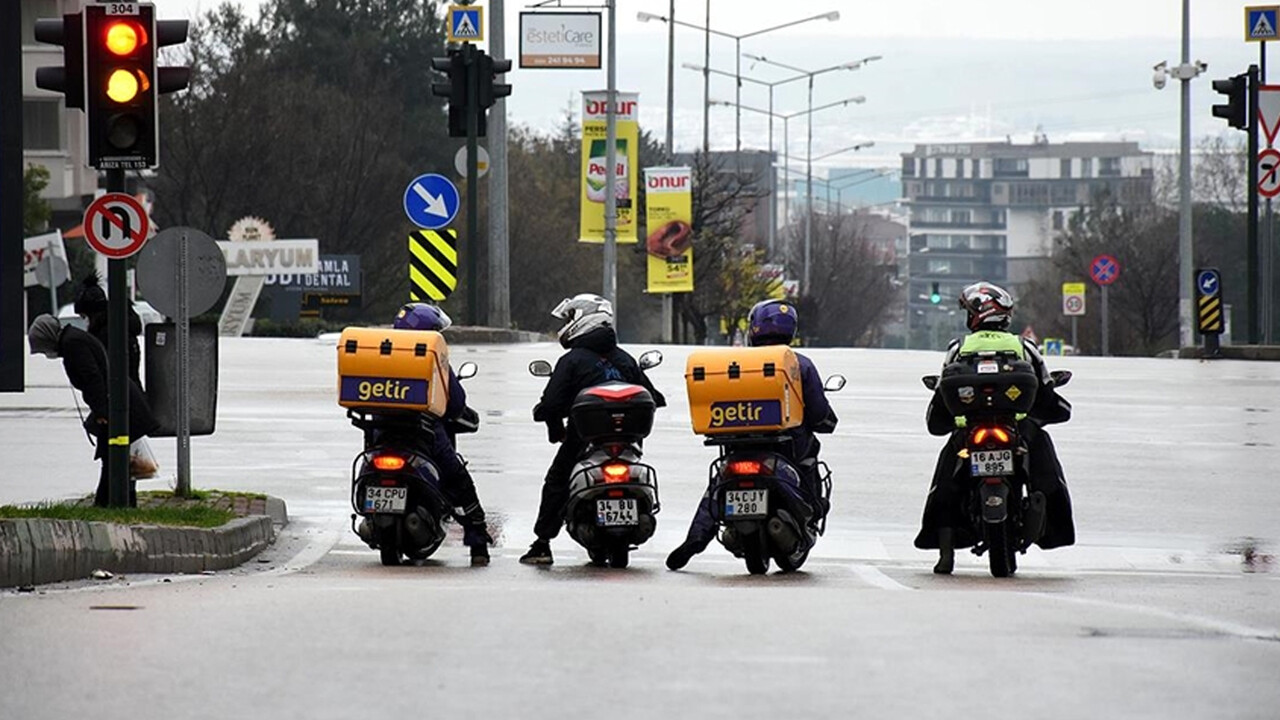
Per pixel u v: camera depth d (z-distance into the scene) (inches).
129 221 1299.2
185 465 1421.0
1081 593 1071.6
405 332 1186.6
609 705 696.4
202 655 798.5
